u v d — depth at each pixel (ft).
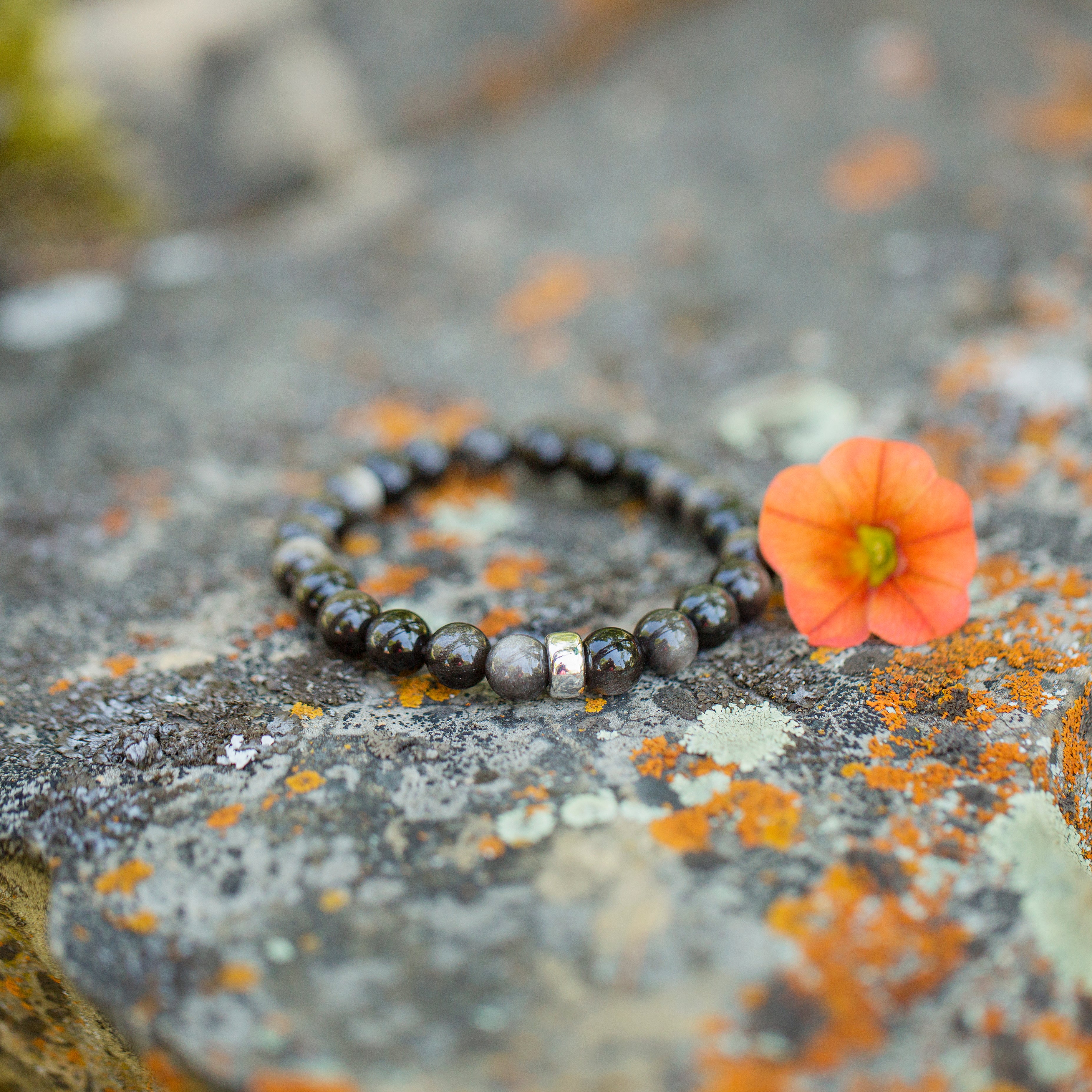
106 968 0.79
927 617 0.89
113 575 1.01
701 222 1.38
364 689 0.91
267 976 0.79
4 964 0.85
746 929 0.79
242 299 1.28
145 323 1.25
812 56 1.77
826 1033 0.76
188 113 1.54
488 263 1.34
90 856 0.83
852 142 1.50
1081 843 0.85
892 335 1.18
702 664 0.92
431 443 1.05
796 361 1.17
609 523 1.03
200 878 0.82
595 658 0.88
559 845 0.82
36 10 1.27
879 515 0.89
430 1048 0.76
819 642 0.89
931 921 0.79
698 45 1.86
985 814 0.83
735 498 0.99
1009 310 1.18
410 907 0.81
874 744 0.86
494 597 0.97
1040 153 1.41
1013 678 0.89
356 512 1.02
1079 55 1.73
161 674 0.93
